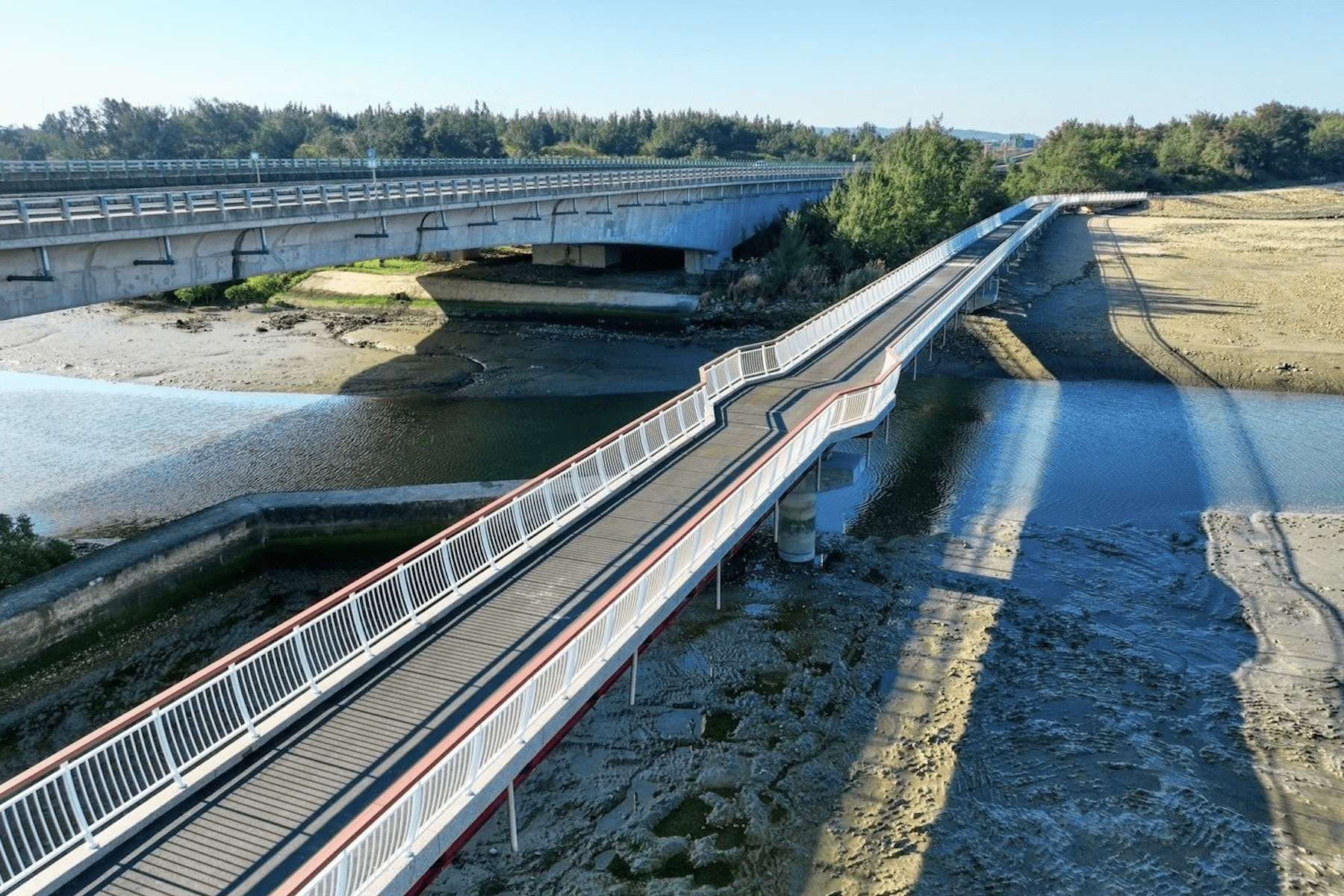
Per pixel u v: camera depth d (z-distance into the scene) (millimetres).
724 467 20609
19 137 134125
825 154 165875
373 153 45281
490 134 128000
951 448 32750
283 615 21422
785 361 29719
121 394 39125
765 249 69812
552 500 17438
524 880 12984
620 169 76062
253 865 9641
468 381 41656
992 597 21578
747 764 15492
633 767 15336
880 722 16766
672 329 53406
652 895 12781
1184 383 41688
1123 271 68062
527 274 63781
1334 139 170500
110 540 24797
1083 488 28828
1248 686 18172
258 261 31766
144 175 42125
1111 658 19062
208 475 29812
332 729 11844
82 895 9227
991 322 51625
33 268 23750
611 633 13266
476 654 13469
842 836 13930
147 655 19516
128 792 10914
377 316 56031
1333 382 41000
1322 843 14055
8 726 17047
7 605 17812
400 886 9430
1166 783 15289
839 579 22359
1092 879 13266
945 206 74438
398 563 13961
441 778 10062
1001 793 14961
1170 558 23906
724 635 19547
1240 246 79500
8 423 34938
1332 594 21859
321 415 36438
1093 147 131875
